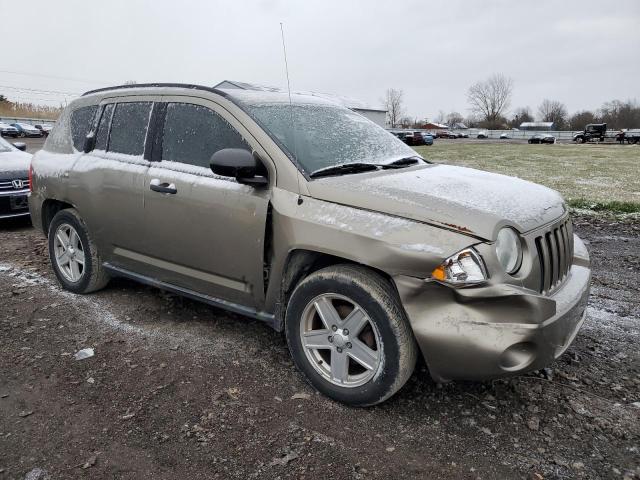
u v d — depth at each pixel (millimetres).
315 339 3033
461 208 2695
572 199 10250
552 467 2449
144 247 3910
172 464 2471
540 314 2529
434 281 2566
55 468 2445
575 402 2967
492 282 2535
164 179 3646
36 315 4191
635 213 8766
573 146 46094
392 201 2787
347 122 3957
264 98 3682
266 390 3105
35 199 4887
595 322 4094
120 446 2598
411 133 51125
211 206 3365
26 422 2793
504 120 116812
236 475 2398
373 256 2691
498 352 2482
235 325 4016
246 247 3242
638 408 2918
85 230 4426
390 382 2750
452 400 2994
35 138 45562
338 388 2947
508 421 2799
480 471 2424
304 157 3250
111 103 4320
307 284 2971
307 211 2963
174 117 3771
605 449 2574
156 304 4430
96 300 4512
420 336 2611
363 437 2668
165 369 3342
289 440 2641
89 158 4309
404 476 2393
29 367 3363
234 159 3023
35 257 5898
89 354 3518
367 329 2859
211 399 3004
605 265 5727
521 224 2756
